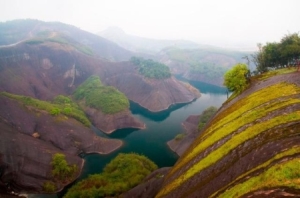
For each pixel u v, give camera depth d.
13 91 113.69
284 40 68.69
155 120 120.44
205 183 27.81
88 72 170.25
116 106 112.88
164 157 82.06
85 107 122.94
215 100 156.75
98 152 85.88
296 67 53.94
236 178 23.75
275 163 21.08
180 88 157.12
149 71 156.88
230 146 30.36
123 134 102.62
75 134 87.44
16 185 62.66
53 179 66.56
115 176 56.53
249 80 53.28
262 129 28.88
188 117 114.94
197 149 37.47
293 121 27.14
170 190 33.06
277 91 39.38
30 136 77.56
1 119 76.44
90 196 48.34
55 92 143.00
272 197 17.31
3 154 64.81
